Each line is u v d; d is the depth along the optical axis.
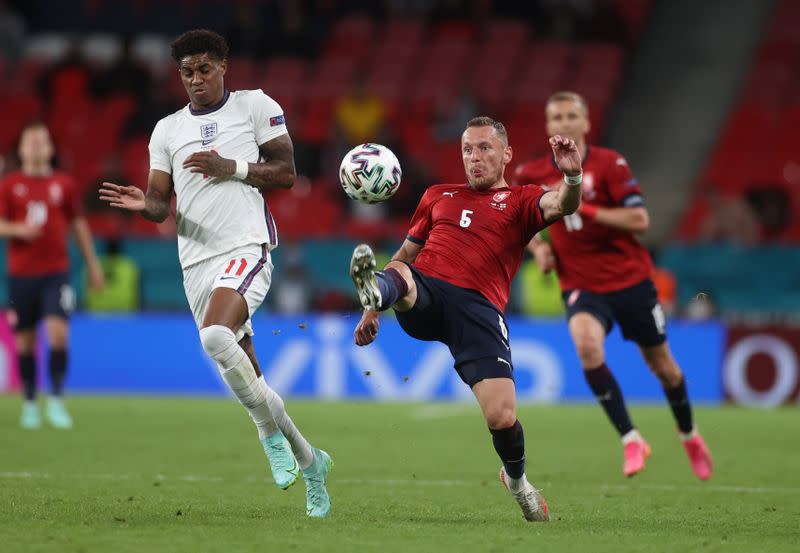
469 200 22.31
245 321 22.27
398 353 58.81
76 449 35.19
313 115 82.50
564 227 31.19
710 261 68.38
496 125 22.44
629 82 88.25
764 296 67.81
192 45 23.02
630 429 29.89
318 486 22.25
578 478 30.55
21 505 22.98
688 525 22.05
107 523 20.64
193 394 59.16
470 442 39.28
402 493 26.70
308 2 89.44
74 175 77.31
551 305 63.00
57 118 80.50
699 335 58.16
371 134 78.81
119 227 71.56
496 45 86.31
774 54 85.44
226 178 22.81
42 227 42.12
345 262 68.25
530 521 22.22
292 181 23.33
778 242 71.31
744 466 33.84
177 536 19.19
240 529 20.12
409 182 72.81
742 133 79.94
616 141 84.88
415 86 84.25
